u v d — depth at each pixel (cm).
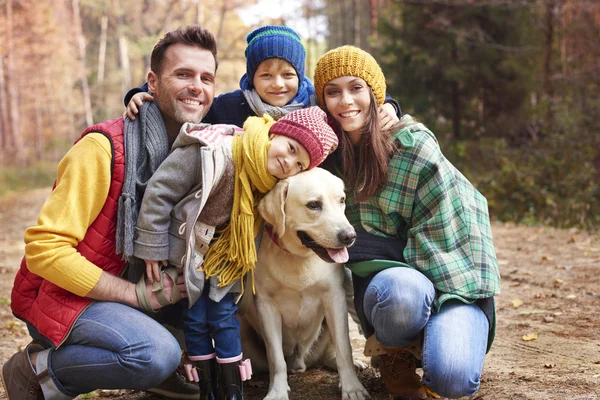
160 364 263
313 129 271
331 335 311
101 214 268
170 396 321
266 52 331
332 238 270
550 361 350
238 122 345
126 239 262
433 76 1525
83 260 260
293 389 323
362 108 289
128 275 280
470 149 1475
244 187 270
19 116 3959
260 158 268
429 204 287
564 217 981
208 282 282
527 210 1052
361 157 289
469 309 277
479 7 1470
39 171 2959
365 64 289
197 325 280
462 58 1503
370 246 291
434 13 1510
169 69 280
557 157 1138
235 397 278
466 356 259
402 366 293
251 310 320
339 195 279
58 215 258
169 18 4866
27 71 4069
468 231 285
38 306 268
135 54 4772
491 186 1102
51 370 266
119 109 4753
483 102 1548
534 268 622
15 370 276
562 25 1579
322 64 294
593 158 1154
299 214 276
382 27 1593
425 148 285
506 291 542
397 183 288
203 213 271
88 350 262
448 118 1575
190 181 267
